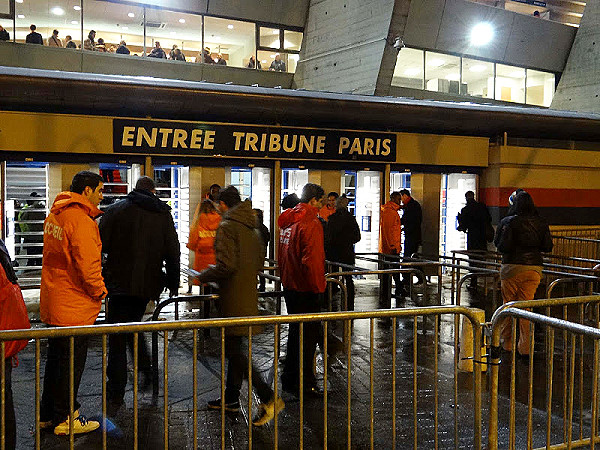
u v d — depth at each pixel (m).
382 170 12.50
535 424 4.87
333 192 11.34
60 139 9.90
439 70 19.62
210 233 8.56
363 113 11.75
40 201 10.63
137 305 5.25
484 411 5.08
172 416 4.85
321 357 6.73
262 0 18.39
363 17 17.02
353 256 9.98
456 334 3.98
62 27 16.25
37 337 3.21
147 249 5.13
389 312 3.78
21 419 4.75
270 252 11.66
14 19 15.70
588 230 14.16
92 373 5.96
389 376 6.04
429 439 4.52
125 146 10.33
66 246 4.25
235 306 4.69
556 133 13.84
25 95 9.50
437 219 13.09
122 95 10.01
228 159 11.19
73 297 4.33
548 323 3.61
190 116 10.83
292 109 11.20
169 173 12.42
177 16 17.55
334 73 18.14
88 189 4.35
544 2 27.39
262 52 18.84
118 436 4.45
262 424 4.62
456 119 12.63
